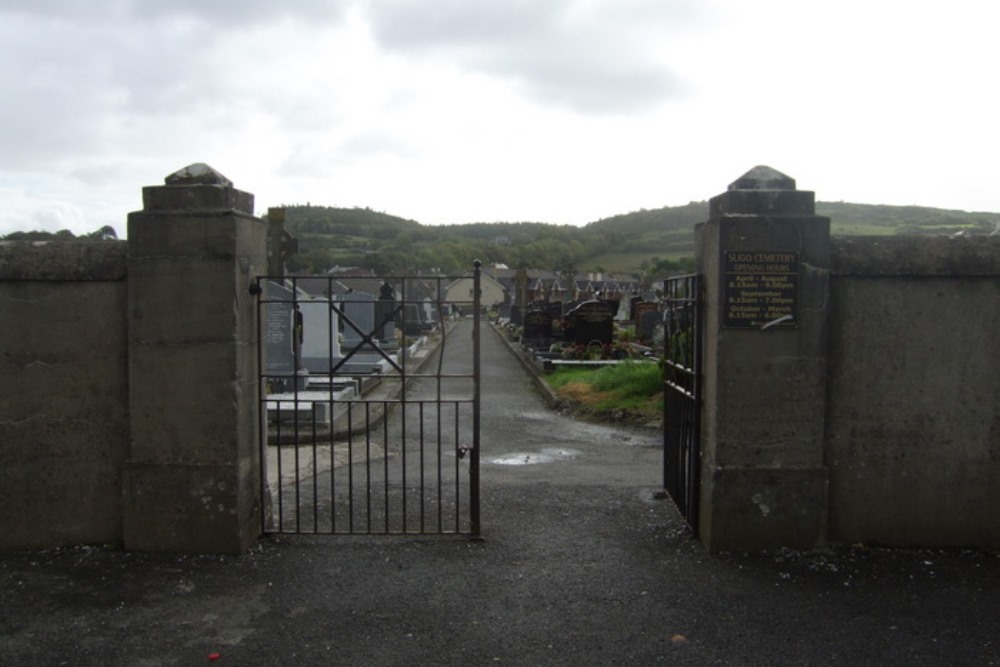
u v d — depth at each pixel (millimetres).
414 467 8781
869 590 4840
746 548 5492
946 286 5473
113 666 3902
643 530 6109
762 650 4055
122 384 5539
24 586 4926
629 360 16250
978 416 5512
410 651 4047
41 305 5516
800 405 5406
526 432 11453
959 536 5574
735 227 5309
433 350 27859
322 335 17312
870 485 5566
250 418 5660
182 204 5348
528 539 5883
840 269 5414
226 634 4250
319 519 6453
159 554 5465
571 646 4105
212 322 5355
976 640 4168
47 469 5594
